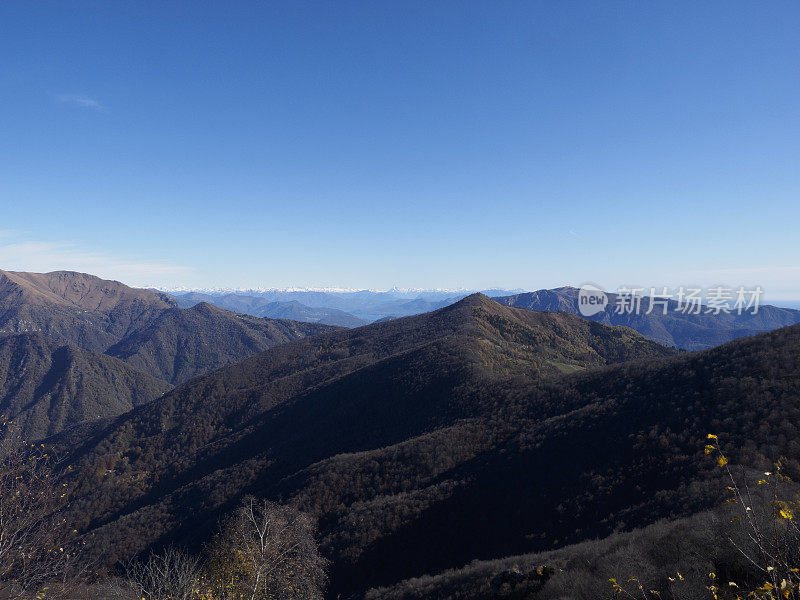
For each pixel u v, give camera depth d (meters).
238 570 19.91
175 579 16.67
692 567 11.99
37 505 9.76
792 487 16.69
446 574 26.70
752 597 6.38
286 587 21.62
